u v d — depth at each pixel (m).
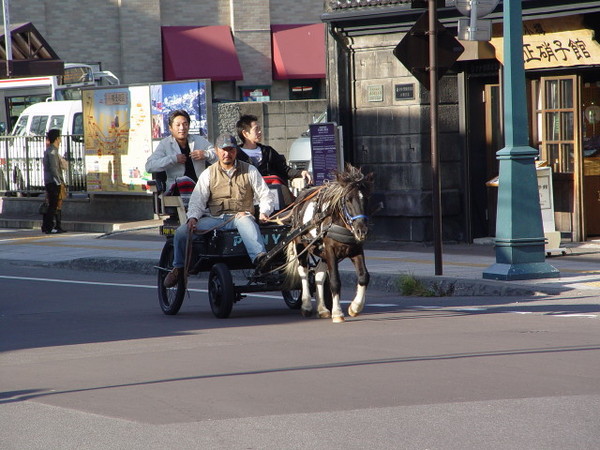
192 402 8.85
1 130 40.50
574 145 20.86
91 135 30.22
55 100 39.09
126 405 8.84
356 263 13.47
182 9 50.69
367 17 22.05
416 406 8.45
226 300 14.01
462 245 22.02
